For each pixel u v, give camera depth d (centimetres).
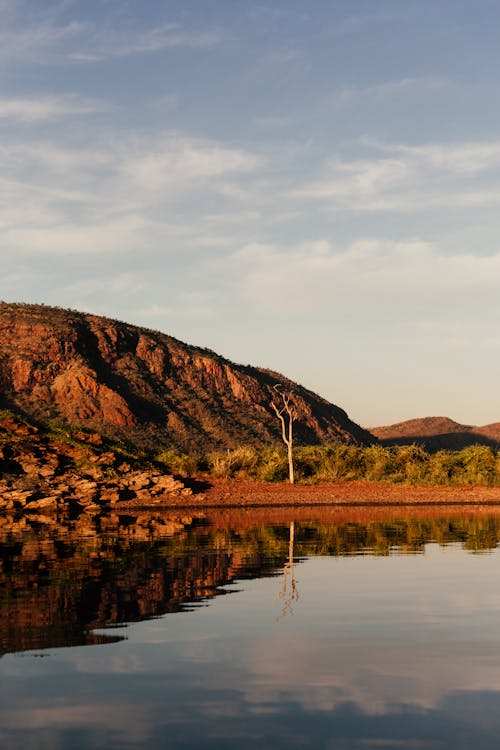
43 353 11306
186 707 582
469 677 655
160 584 1164
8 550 1673
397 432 17675
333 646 765
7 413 4512
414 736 522
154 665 698
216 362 13300
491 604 992
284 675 664
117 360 12088
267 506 3462
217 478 4384
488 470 4275
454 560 1449
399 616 914
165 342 13538
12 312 12356
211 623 875
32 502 3484
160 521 2628
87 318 13075
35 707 584
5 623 877
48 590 1106
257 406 12756
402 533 2022
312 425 13262
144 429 10488
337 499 3612
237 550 1636
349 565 1381
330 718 557
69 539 1948
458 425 18338
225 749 501
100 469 4006
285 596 1054
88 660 715
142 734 528
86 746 507
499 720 551
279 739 518
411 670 677
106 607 972
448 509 3073
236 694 613
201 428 11238
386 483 4147
